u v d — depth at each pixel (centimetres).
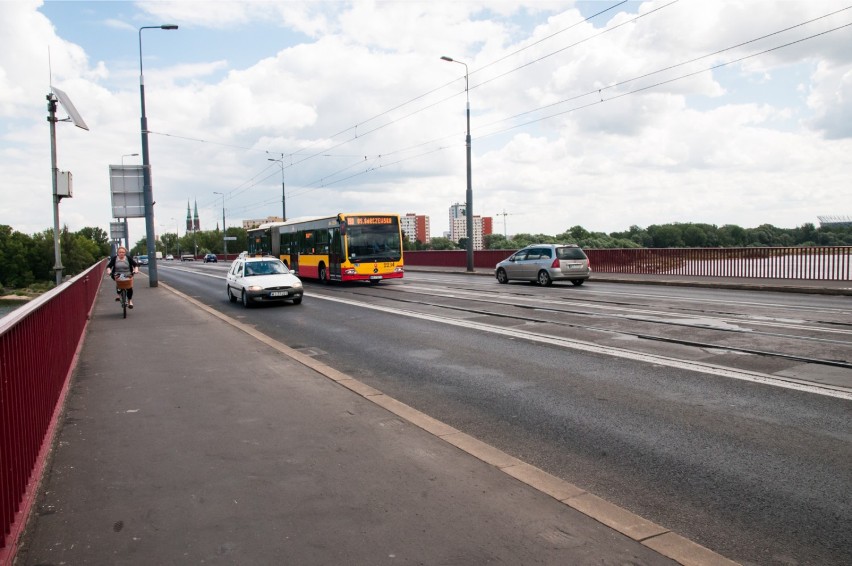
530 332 1159
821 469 464
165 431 551
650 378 766
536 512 379
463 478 434
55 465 468
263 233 3856
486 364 878
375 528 358
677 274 2738
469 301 1791
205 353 954
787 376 754
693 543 340
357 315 1536
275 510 384
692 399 664
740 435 545
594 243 4378
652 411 625
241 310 1755
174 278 3972
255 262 1966
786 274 2362
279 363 867
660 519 388
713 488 434
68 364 832
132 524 367
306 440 521
